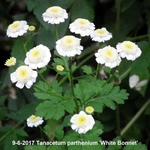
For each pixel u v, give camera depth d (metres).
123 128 0.57
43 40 0.49
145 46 0.50
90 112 0.37
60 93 0.39
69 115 0.40
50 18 0.39
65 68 0.39
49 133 0.41
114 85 0.45
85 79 0.41
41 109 0.38
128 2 0.57
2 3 0.69
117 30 0.53
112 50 0.37
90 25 0.39
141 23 0.61
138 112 0.56
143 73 0.50
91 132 0.37
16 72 0.37
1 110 0.50
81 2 0.51
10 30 0.40
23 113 0.49
